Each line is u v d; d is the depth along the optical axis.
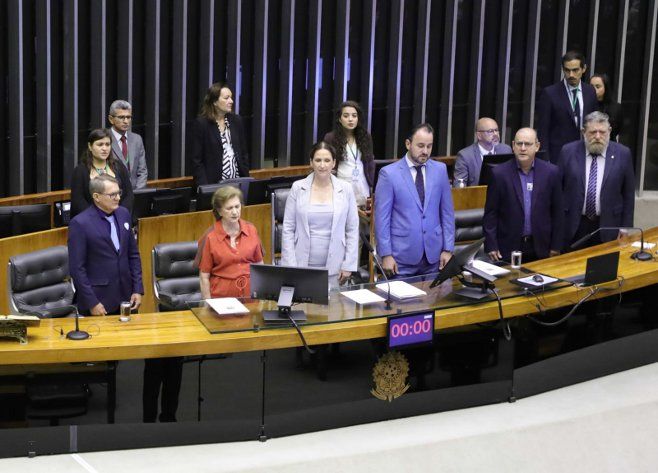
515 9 10.96
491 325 5.60
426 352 5.46
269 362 5.12
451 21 10.77
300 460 5.01
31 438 4.92
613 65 11.16
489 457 5.27
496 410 5.65
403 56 10.81
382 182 6.30
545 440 5.44
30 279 6.00
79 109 9.41
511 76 11.12
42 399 4.89
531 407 5.71
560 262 6.23
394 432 5.34
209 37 9.84
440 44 10.90
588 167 6.83
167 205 7.33
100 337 4.88
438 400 5.57
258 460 4.99
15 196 8.72
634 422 5.67
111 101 9.57
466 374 5.61
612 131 8.62
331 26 10.50
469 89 11.02
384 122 10.89
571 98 8.27
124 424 5.00
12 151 9.10
